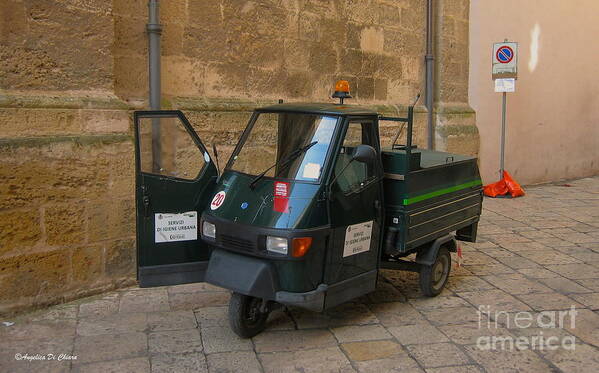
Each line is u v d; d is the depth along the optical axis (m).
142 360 4.58
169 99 6.75
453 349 4.86
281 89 8.08
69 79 5.67
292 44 8.16
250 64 7.62
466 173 6.37
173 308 5.64
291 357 4.68
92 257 5.85
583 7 14.11
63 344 4.82
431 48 10.66
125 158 6.00
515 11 12.27
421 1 10.49
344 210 4.90
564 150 13.97
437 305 5.84
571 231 8.84
